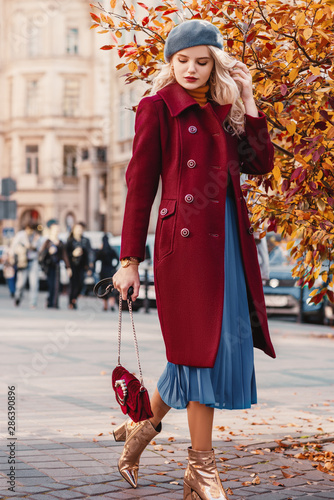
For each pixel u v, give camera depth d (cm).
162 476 358
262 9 375
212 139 298
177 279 291
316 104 374
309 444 433
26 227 1831
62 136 4528
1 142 4659
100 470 365
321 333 1182
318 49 367
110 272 1722
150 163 300
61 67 4431
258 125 302
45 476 351
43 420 489
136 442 337
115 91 3106
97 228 3419
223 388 291
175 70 304
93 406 544
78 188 4584
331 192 374
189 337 288
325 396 610
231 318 294
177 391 300
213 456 296
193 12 391
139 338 1068
